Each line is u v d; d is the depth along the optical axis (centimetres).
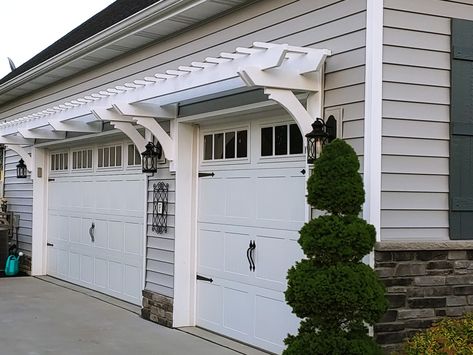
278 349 595
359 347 429
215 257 700
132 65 839
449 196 508
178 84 626
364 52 487
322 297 425
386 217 484
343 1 511
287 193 593
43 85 1130
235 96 639
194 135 740
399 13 493
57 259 1134
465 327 459
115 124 760
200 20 691
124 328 727
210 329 704
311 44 541
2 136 1120
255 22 613
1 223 1230
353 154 454
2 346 641
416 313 487
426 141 501
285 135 602
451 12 513
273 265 607
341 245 433
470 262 507
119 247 919
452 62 511
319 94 523
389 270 481
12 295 953
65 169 1114
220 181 698
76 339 673
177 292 725
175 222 733
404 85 493
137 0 1047
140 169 868
